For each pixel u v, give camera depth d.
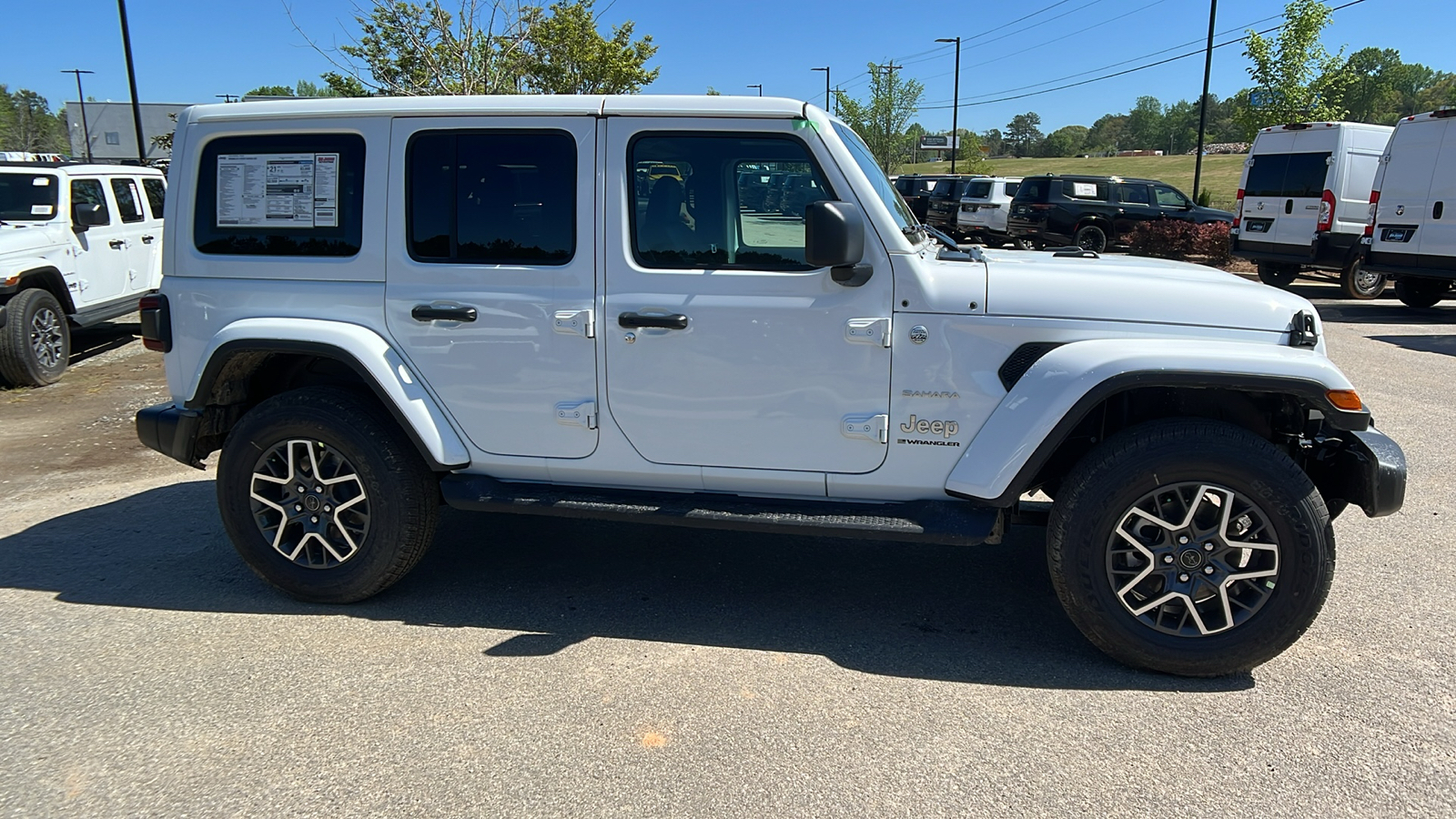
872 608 4.02
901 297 3.42
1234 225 15.73
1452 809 2.65
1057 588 3.41
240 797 2.70
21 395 8.32
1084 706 3.20
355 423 3.76
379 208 3.74
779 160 3.48
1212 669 3.32
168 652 3.56
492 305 3.68
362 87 12.82
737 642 3.69
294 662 3.49
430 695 3.25
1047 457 3.30
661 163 3.56
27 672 3.40
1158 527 3.31
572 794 2.71
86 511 5.25
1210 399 3.57
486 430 3.80
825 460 3.58
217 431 4.14
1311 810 2.64
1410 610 3.96
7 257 8.42
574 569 4.43
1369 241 12.62
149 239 10.89
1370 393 8.01
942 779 2.79
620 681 3.37
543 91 15.56
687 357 3.58
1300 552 3.18
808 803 2.68
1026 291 3.38
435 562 4.50
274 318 3.83
